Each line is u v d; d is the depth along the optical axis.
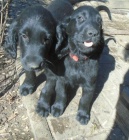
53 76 0.89
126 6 1.82
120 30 1.48
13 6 1.56
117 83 1.09
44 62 0.78
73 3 1.63
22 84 0.99
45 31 0.77
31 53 0.76
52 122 0.89
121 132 0.89
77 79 0.87
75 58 0.82
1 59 1.12
